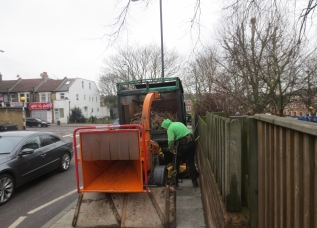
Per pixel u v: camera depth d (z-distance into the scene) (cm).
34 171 660
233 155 228
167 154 711
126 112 757
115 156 391
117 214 409
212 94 984
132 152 389
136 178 430
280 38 634
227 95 903
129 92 728
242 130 246
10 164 579
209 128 434
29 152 621
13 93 4562
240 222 220
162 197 414
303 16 346
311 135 129
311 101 764
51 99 4491
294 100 796
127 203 416
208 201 360
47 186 674
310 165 129
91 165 426
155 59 3095
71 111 4538
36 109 4438
